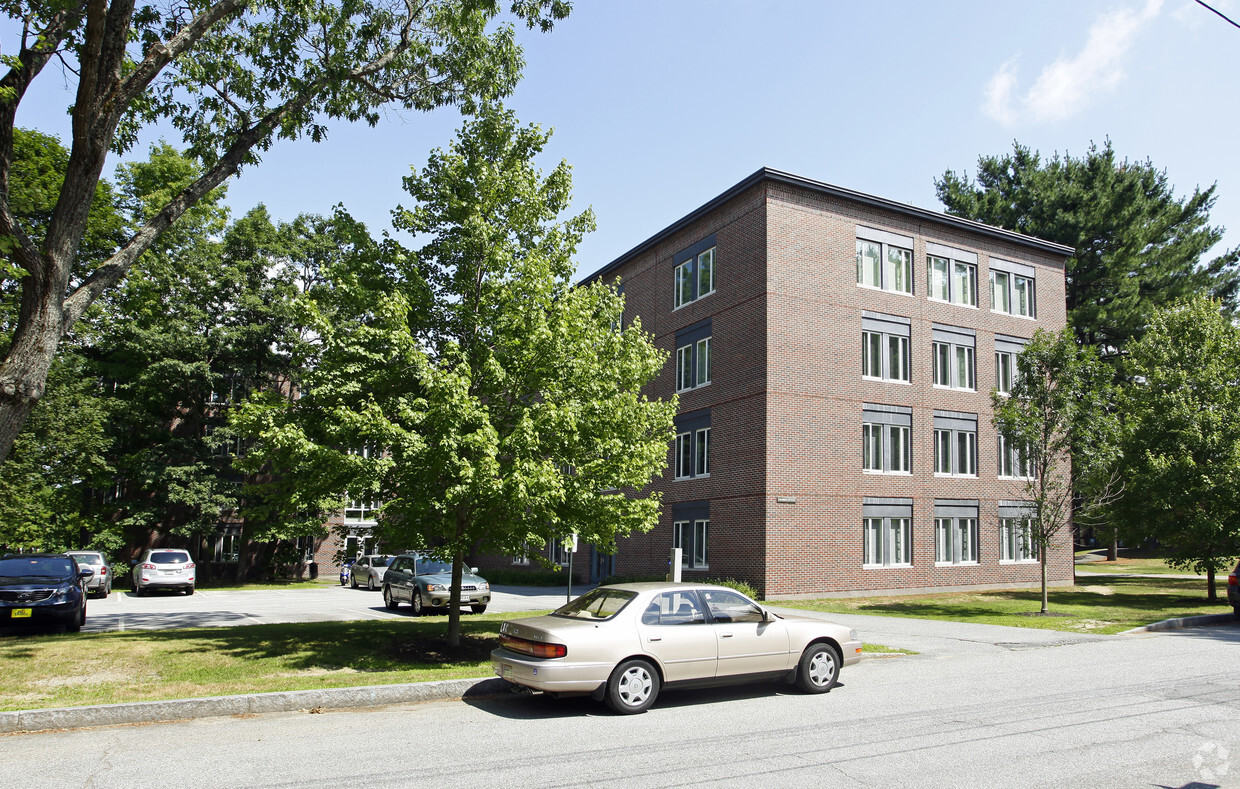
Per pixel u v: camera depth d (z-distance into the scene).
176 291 35.53
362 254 13.48
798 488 25.11
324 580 41.09
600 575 34.53
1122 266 41.09
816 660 10.34
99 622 18.73
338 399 12.14
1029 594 26.81
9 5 11.03
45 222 20.50
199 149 14.29
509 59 15.80
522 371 12.78
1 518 27.25
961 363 29.28
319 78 13.98
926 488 27.55
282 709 9.22
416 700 9.80
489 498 11.92
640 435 13.77
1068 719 8.57
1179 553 24.92
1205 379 24.23
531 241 13.86
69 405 29.98
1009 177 46.31
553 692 8.96
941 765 6.84
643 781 6.42
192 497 34.00
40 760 7.08
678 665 9.40
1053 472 28.42
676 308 30.58
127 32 10.88
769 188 26.06
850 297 26.98
